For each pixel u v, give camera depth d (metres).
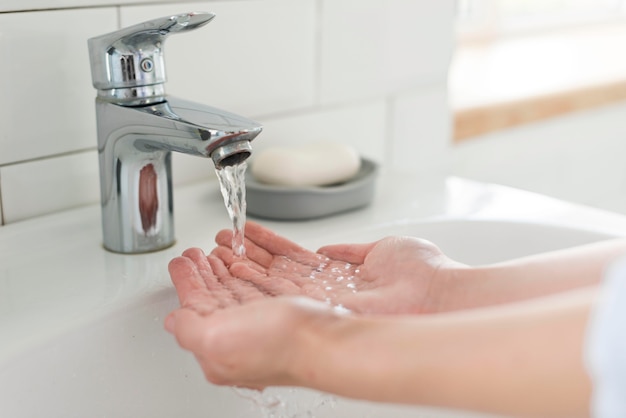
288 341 0.37
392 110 0.92
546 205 0.73
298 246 0.57
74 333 0.50
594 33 1.80
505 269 0.47
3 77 0.60
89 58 0.58
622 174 1.35
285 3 0.77
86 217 0.66
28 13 0.60
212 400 0.58
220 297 0.47
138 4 0.67
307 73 0.81
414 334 0.34
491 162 1.09
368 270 0.53
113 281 0.56
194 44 0.71
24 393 0.47
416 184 0.80
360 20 0.84
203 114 0.52
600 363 0.27
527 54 1.52
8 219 0.63
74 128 0.65
